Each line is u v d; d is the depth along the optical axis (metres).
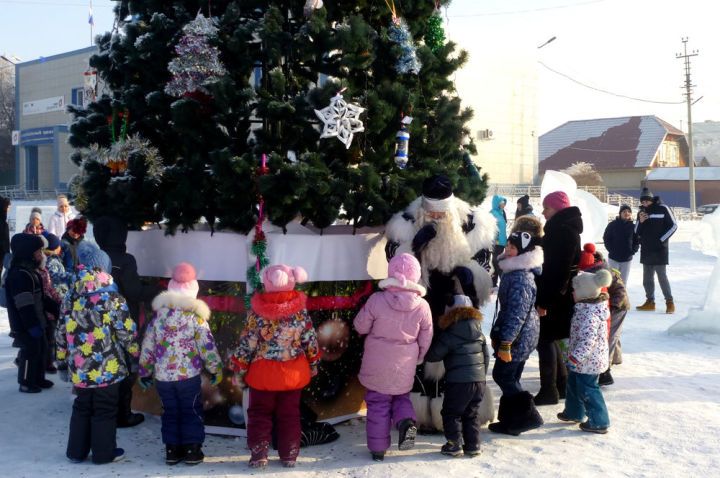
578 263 5.45
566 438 4.82
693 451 4.54
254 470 4.20
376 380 4.38
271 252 4.71
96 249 4.37
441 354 4.47
